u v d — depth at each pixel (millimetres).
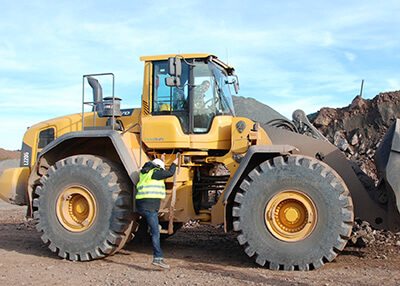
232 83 7180
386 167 5133
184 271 5277
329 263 5594
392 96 9484
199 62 6414
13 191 7020
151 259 6066
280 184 5367
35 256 6312
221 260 5969
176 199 6348
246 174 5902
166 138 6258
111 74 6391
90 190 5945
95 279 4961
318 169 5289
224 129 6324
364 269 5152
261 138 6105
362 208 5766
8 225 9539
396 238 6750
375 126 9359
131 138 6344
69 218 6094
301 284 4418
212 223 6090
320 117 10336
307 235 5227
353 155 9102
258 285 4457
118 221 5855
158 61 6520
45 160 6539
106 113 6480
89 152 6902
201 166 6695
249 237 5395
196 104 6359
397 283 4340
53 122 7191
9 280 4953
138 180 5871
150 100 6480
